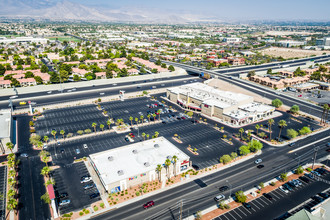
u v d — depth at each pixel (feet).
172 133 506.48
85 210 293.64
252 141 433.89
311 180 359.05
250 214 294.25
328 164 397.19
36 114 595.88
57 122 551.59
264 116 599.16
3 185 341.62
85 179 348.59
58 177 358.43
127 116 592.60
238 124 549.54
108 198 319.06
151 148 409.49
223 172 376.27
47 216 288.30
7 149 431.84
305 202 313.94
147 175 351.46
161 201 314.76
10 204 276.41
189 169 382.83
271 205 308.81
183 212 296.71
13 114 590.55
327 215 269.03
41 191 329.72
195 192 331.98
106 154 390.63
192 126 542.57
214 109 601.21
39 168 379.35
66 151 429.79
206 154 426.51
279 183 352.08
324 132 515.50
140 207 304.09
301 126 544.62
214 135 499.10
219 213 295.69
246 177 364.79
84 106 655.35
